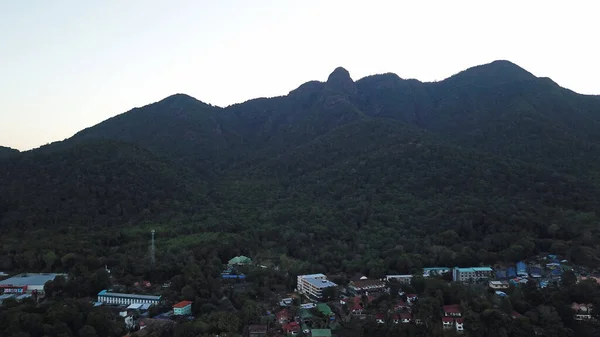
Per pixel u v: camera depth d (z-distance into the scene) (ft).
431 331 387.34
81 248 553.64
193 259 533.14
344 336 392.88
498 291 449.48
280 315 417.90
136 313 421.59
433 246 559.79
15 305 403.75
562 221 570.46
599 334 377.71
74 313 380.99
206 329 379.55
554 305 406.62
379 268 522.88
